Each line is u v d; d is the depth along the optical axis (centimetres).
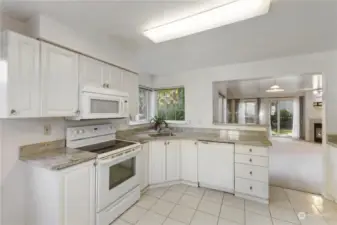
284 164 394
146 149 276
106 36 210
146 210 222
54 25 170
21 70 146
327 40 216
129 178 230
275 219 204
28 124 178
